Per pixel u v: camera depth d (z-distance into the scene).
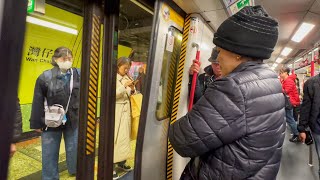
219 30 1.11
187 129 1.03
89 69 1.36
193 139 1.01
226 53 1.11
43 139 2.45
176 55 2.33
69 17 3.00
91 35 1.34
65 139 2.67
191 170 1.21
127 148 2.70
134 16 2.99
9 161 0.45
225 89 0.99
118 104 2.56
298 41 8.42
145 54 3.13
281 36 7.96
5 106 0.44
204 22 2.45
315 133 2.97
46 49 3.08
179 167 2.21
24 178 2.57
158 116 2.05
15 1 0.44
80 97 1.38
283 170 4.07
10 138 0.45
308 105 2.99
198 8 2.07
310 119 3.00
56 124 2.34
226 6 2.07
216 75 2.15
